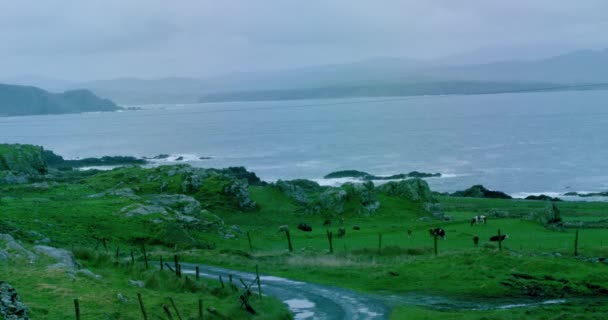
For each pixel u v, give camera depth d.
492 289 56.47
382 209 125.19
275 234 103.25
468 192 175.75
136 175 145.12
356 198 125.62
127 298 43.62
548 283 58.22
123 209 98.25
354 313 49.50
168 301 45.22
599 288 56.88
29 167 160.00
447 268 64.06
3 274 45.19
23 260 50.44
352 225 112.56
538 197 171.12
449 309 50.56
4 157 155.50
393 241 89.19
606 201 167.12
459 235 92.38
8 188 125.06
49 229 81.38
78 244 76.25
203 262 72.19
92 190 129.75
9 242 54.03
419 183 135.50
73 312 37.56
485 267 63.22
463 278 60.09
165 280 54.72
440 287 57.88
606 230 100.06
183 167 146.12
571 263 64.81
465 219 118.12
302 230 107.75
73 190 127.88
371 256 76.31
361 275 63.91
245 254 78.12
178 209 109.31
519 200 160.88
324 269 67.12
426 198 133.75
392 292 57.16
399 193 134.00
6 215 84.94
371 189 128.00
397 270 64.75
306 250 82.81
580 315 46.41
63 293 41.53
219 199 127.38
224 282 60.81
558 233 94.56
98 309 39.12
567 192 184.38
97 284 46.56
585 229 102.88
